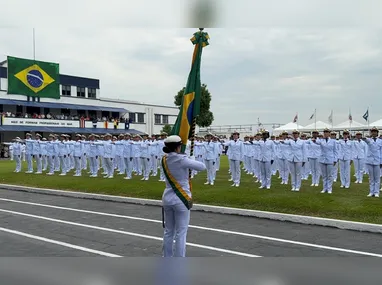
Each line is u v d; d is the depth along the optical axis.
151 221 9.79
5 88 45.06
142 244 7.57
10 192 16.14
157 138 20.08
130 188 14.59
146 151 18.03
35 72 45.38
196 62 6.44
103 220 9.95
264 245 7.41
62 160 21.33
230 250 7.08
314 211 9.95
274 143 14.77
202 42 6.45
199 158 18.11
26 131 43.75
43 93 46.09
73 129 47.50
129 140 19.41
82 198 14.13
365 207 9.78
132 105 58.09
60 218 10.26
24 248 7.31
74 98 50.88
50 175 20.77
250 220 9.81
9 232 8.62
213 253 6.89
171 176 5.88
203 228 8.90
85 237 8.13
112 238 8.04
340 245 7.37
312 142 15.12
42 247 7.38
